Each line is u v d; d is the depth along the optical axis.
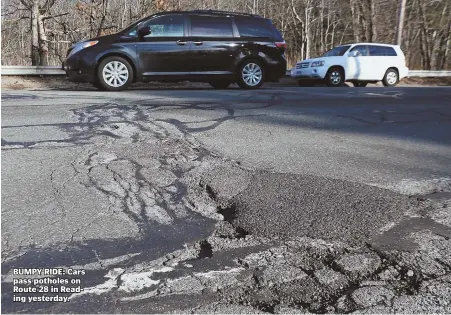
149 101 6.75
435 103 7.87
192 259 2.35
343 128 5.52
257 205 2.98
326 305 1.98
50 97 6.91
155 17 9.32
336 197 3.13
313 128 5.45
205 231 2.67
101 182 3.33
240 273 2.22
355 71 14.24
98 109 5.91
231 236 2.61
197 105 6.57
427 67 27.06
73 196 3.05
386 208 2.97
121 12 17.70
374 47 14.70
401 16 19.28
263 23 10.27
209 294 2.05
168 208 2.97
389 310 1.94
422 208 3.04
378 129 5.54
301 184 3.39
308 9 26.58
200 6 20.70
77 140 4.38
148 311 1.91
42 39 14.15
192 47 9.45
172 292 2.05
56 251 2.37
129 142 4.41
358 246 2.50
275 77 10.39
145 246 2.47
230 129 5.18
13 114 5.43
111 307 1.93
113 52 8.91
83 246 2.43
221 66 9.80
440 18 26.72
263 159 4.07
